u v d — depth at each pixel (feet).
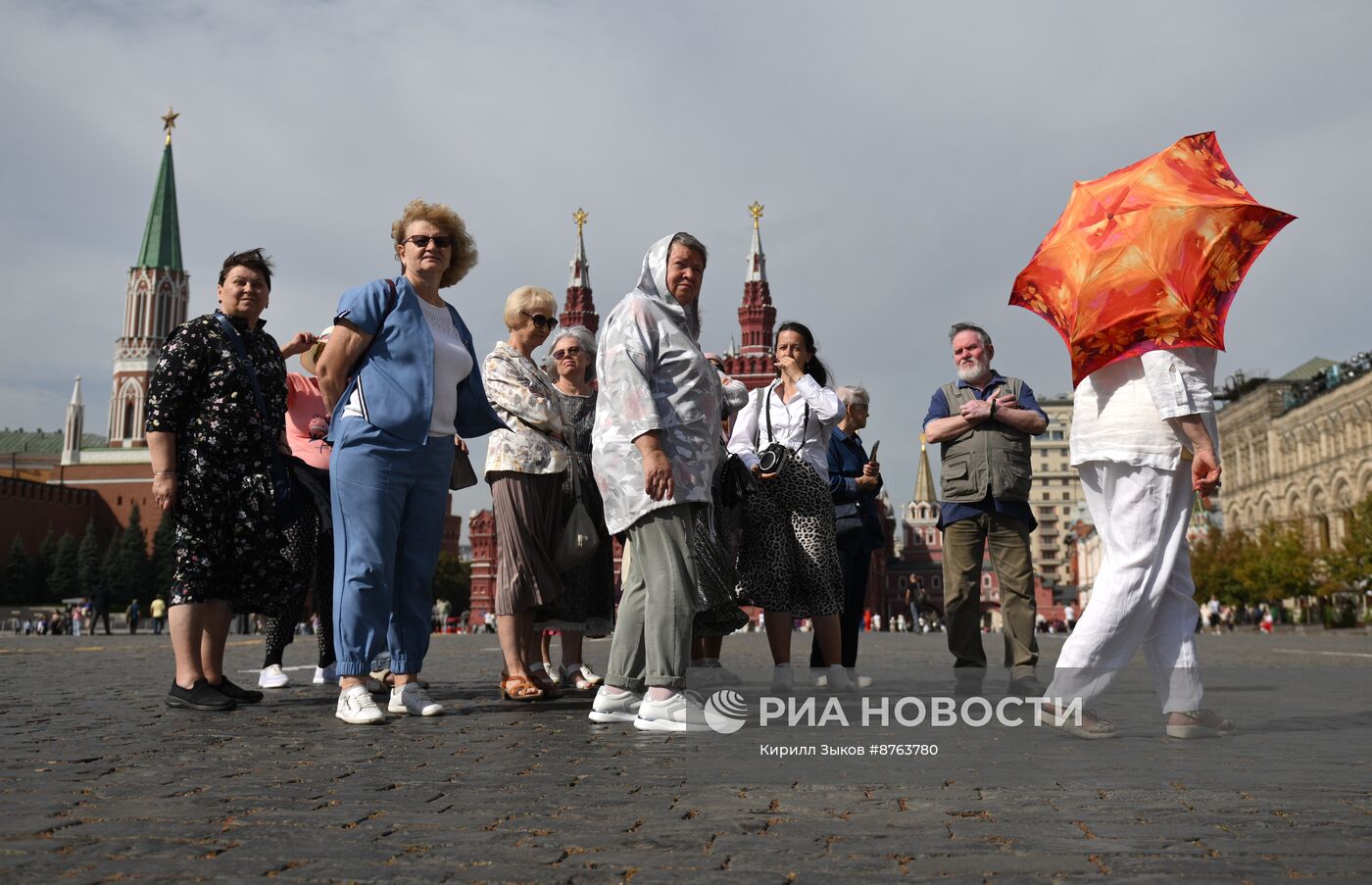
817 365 21.31
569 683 22.49
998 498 19.13
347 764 11.13
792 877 6.67
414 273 17.60
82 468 390.83
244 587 17.99
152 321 410.93
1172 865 6.91
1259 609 217.56
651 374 14.78
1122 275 13.76
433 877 6.68
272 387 18.79
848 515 23.32
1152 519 13.56
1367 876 6.68
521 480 19.20
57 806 8.86
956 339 20.47
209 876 6.70
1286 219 13.62
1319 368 314.55
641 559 14.46
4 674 26.30
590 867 6.90
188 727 14.58
